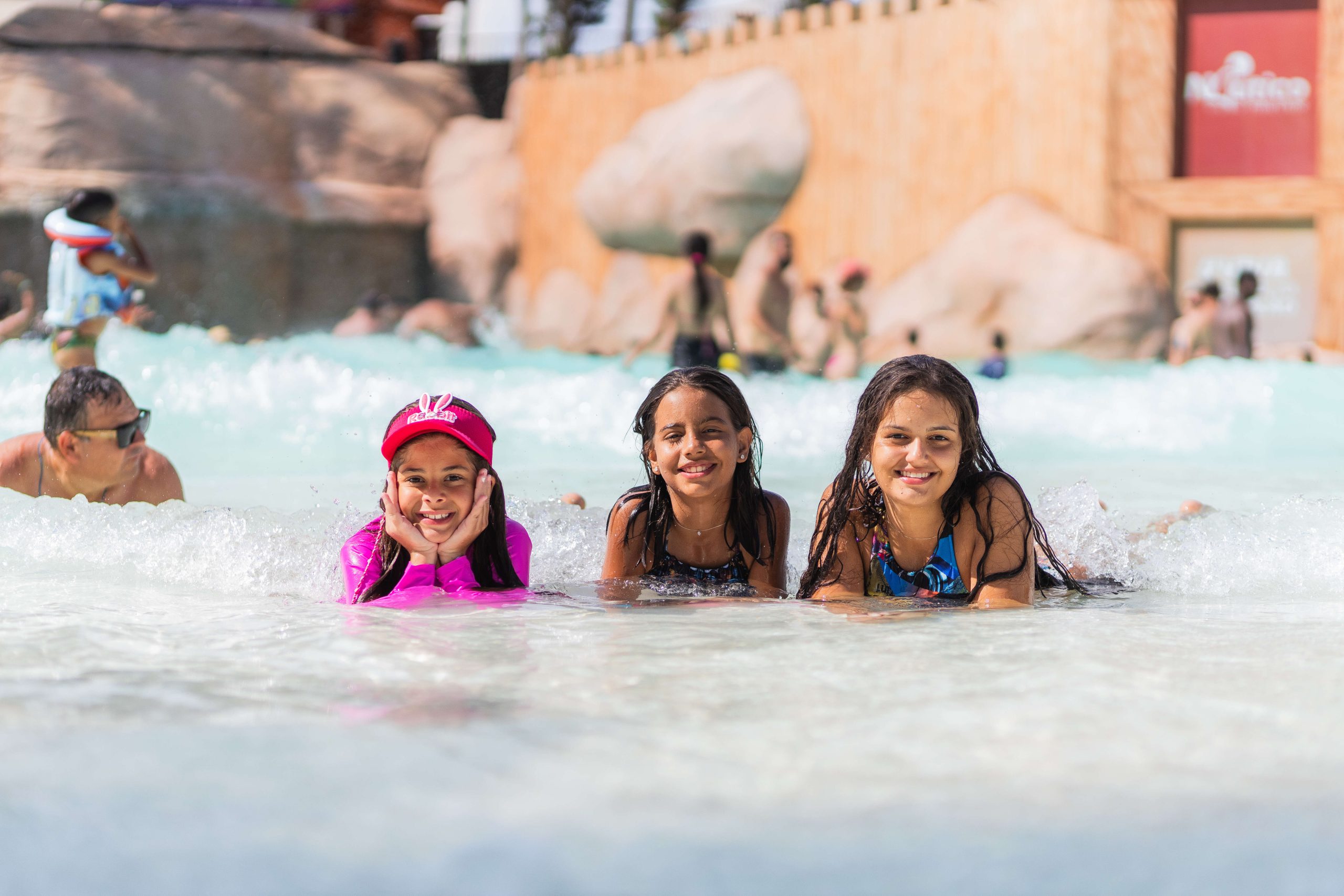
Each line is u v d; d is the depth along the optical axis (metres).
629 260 17.52
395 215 18.81
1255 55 13.02
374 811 1.13
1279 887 0.97
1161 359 12.79
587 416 7.03
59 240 6.91
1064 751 1.33
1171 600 2.65
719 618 2.33
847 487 2.85
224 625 2.17
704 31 16.89
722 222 16.36
